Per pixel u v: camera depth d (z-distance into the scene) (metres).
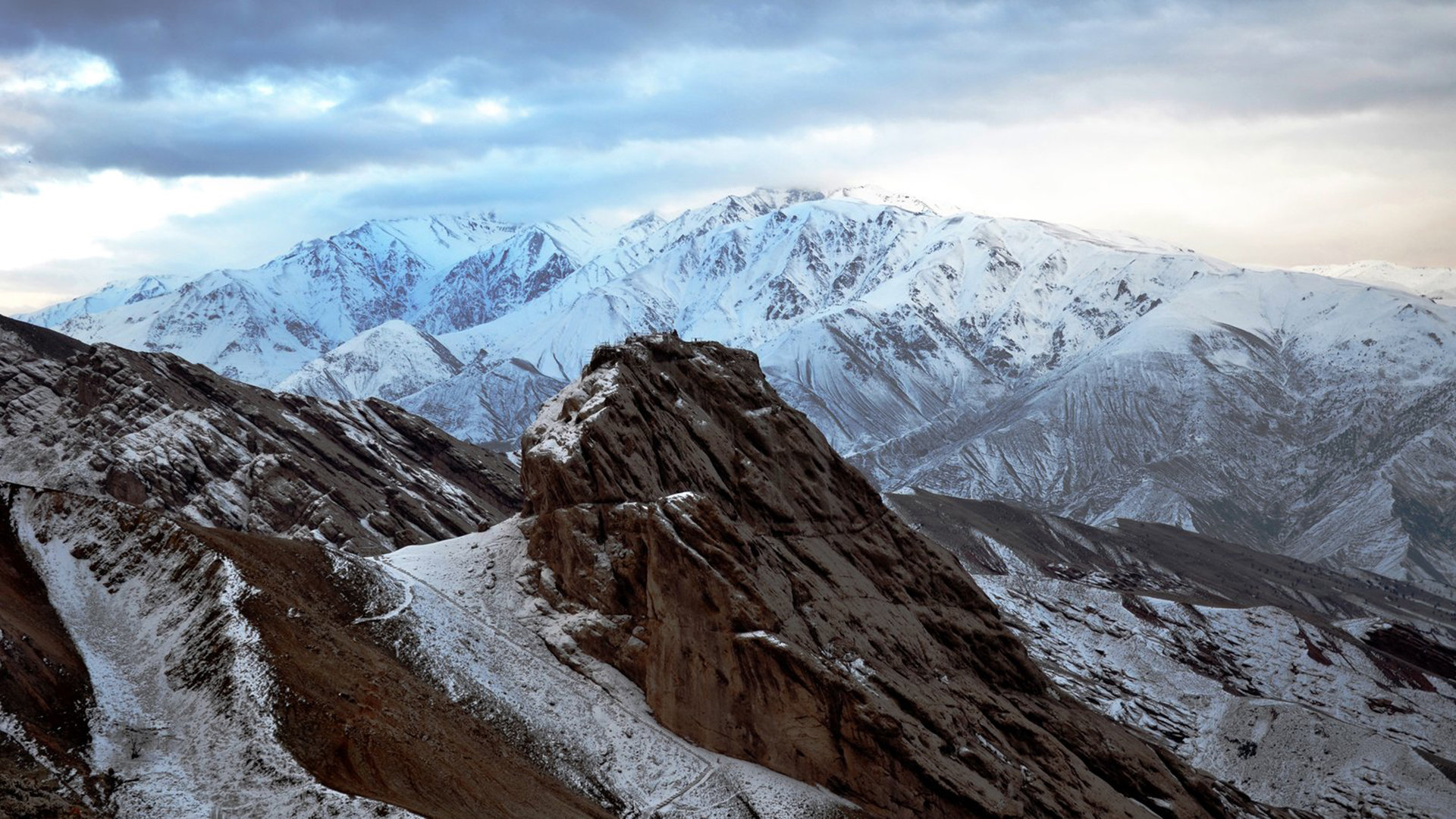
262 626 71.94
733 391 104.00
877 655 89.44
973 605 103.31
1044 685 102.06
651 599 84.75
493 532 100.44
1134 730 136.88
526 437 100.19
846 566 96.94
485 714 78.69
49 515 79.69
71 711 63.22
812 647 84.69
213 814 59.28
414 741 69.81
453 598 91.31
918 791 80.94
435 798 66.06
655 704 83.12
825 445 106.12
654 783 78.44
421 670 80.00
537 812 69.81
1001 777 84.31
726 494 96.81
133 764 61.41
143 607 74.38
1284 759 135.88
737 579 84.69
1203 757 136.25
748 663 82.38
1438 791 131.00
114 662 69.50
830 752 81.00
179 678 68.44
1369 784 131.75
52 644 67.75
